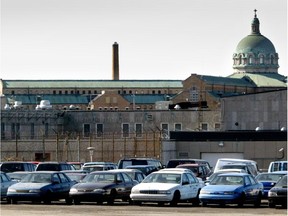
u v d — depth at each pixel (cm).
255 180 6612
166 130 16112
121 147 14075
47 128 17575
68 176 7269
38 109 18100
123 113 17362
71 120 17575
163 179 6519
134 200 6419
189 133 12656
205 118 17075
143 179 6994
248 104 14738
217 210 5947
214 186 6406
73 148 13962
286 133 12412
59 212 5684
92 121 17475
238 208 6219
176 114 17225
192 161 9100
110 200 6544
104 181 6644
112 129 17362
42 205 6519
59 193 6725
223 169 8056
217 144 12475
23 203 6819
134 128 17325
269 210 5984
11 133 17512
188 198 6525
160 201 6366
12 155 14200
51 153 14125
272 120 14612
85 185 6581
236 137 12556
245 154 12412
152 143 14062
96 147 13975
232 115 14812
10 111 17588
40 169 8231
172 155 12575
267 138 12438
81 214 5494
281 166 8350
